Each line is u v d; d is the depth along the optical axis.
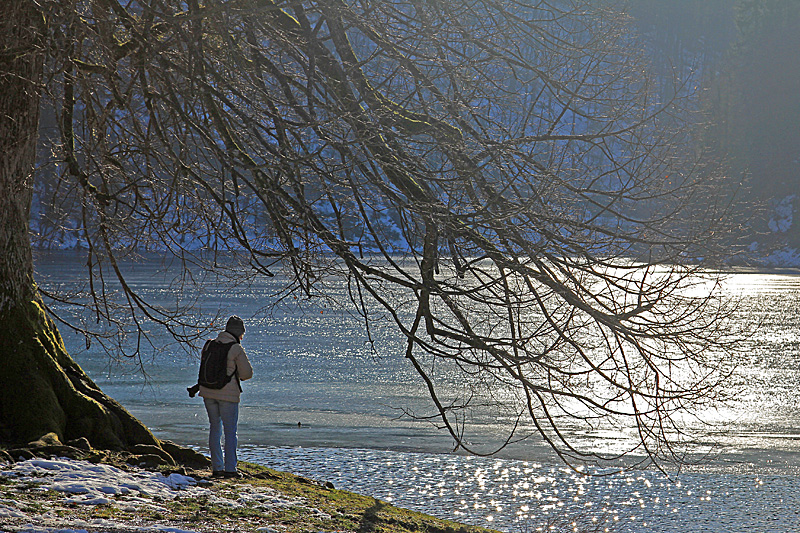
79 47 12.84
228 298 70.25
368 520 12.85
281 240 11.93
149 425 23.75
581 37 12.06
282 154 10.77
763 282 112.25
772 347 44.88
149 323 47.22
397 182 11.25
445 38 11.28
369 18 11.04
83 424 14.43
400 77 11.48
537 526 15.04
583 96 11.26
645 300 10.97
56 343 15.32
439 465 19.66
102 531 9.55
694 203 10.89
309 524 11.77
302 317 60.00
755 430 24.20
